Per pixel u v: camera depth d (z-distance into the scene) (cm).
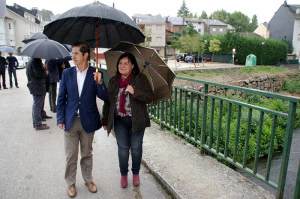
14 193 371
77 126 347
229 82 2606
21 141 576
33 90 634
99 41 374
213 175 409
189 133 538
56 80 809
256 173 386
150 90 350
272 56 4962
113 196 368
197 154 487
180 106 557
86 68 344
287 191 486
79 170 436
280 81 3031
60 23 341
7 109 886
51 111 836
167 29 6431
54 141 577
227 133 434
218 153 455
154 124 668
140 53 360
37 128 654
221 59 4888
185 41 4584
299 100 305
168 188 381
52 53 618
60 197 363
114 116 360
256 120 761
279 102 1091
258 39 4822
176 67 3369
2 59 1315
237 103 409
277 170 615
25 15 5556
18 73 2227
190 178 399
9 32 4831
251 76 3119
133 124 347
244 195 357
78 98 341
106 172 437
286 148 329
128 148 374
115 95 352
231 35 4753
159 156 475
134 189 387
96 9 313
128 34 363
